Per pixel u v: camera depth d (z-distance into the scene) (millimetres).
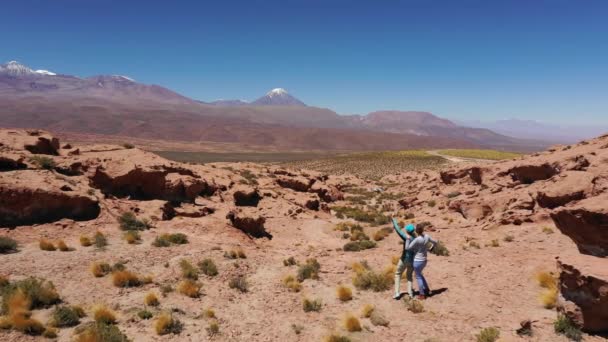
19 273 12883
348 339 8953
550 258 13828
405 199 39562
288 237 25562
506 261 14086
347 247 19906
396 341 8953
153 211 23062
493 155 131500
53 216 19734
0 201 18266
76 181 23297
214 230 22156
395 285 11516
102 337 8594
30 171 21750
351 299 11805
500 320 9461
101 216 20797
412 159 121312
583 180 16891
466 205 25656
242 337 9500
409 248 11195
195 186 27359
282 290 12977
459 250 16594
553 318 9172
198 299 11945
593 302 8008
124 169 25000
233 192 31875
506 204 23234
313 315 10828
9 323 9078
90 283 12539
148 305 11117
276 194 36750
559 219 10500
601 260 8781
